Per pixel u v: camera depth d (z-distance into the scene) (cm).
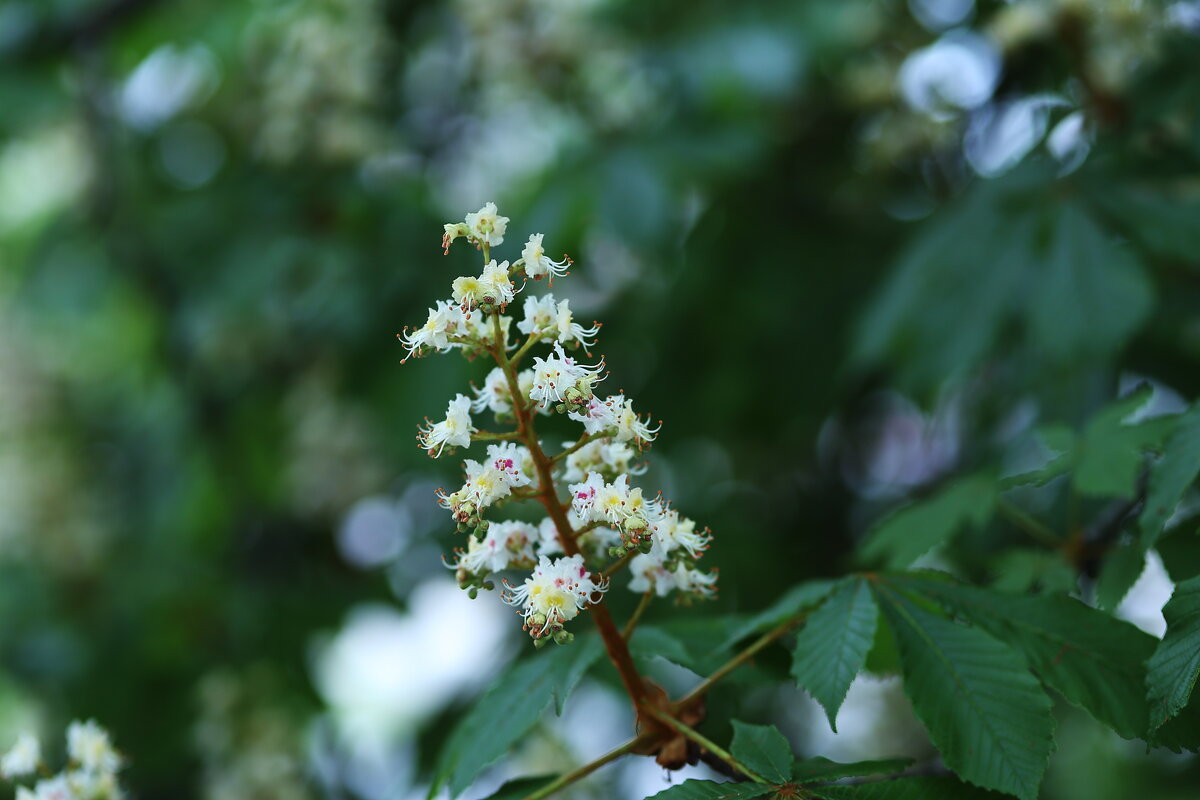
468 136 569
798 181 533
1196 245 343
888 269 483
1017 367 429
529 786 223
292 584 578
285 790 470
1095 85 373
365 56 497
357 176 499
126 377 687
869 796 182
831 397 508
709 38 488
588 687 486
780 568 527
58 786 263
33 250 578
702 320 521
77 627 590
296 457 602
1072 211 358
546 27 497
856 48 488
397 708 678
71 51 543
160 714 547
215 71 552
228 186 531
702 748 205
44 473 651
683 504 552
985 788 183
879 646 242
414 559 584
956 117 472
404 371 479
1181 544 237
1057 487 385
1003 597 209
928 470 527
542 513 465
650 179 453
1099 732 528
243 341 571
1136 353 419
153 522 629
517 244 475
